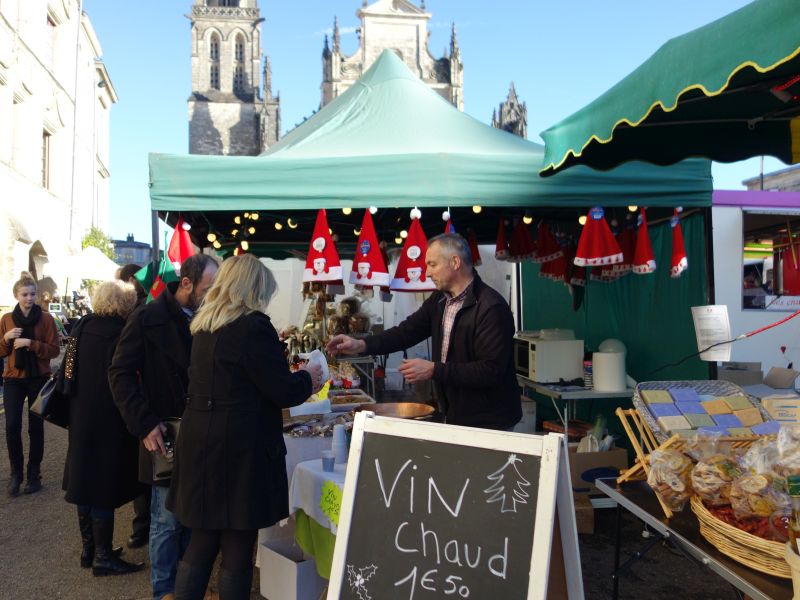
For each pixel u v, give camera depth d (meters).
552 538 1.49
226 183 3.50
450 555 1.58
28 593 2.91
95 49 25.38
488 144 4.10
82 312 17.19
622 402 4.98
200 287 2.61
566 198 3.60
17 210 15.96
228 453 2.03
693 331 4.02
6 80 15.01
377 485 1.74
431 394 5.39
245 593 2.07
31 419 4.45
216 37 55.66
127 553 3.40
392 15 47.38
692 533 1.83
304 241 7.20
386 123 4.27
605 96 2.55
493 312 2.49
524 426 5.11
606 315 5.27
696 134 3.22
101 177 29.14
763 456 1.69
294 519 2.81
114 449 2.94
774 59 1.67
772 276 6.77
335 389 4.17
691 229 4.05
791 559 1.36
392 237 6.79
